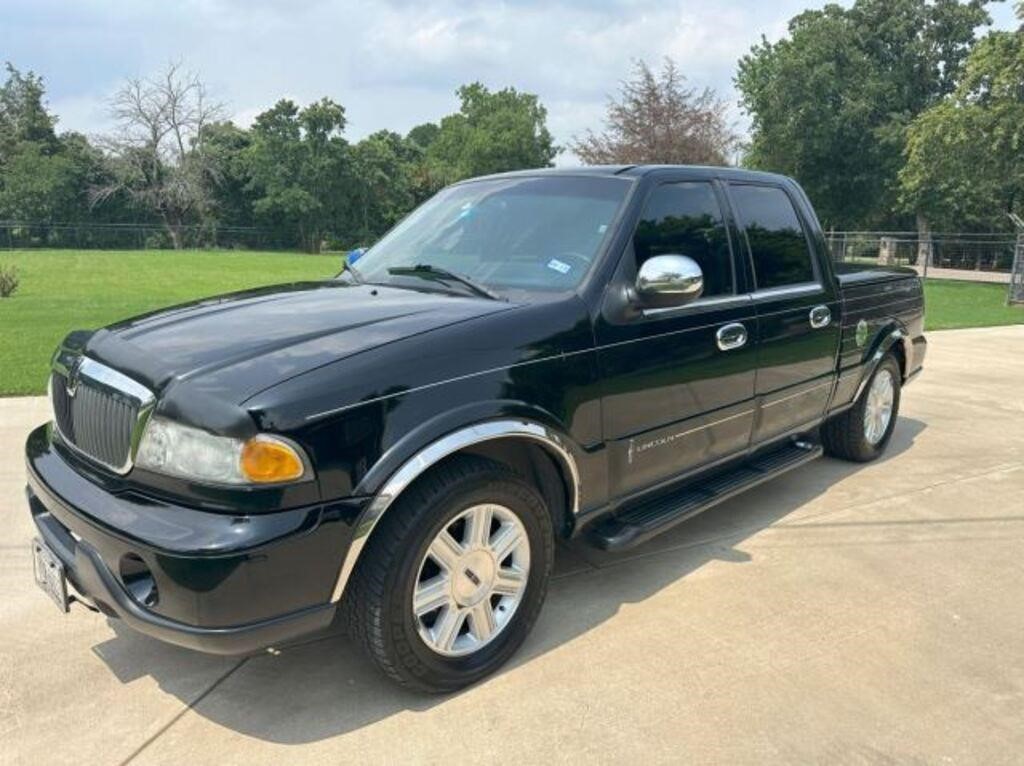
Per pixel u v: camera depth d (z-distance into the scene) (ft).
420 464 8.75
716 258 13.17
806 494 16.81
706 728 9.14
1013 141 80.53
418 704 9.53
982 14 125.08
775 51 121.08
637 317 11.36
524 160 253.85
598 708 9.48
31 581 12.50
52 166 188.34
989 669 10.41
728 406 13.12
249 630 7.99
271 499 7.98
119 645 10.75
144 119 192.24
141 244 192.65
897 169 116.26
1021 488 17.31
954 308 59.57
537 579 10.36
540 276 11.39
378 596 8.77
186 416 8.19
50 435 10.69
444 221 13.62
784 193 15.42
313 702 9.57
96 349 9.91
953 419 23.49
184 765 8.50
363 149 207.72
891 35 126.11
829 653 10.72
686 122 91.04
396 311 10.23
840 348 16.21
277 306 10.85
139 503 8.45
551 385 10.13
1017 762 8.66
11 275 59.00
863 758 8.69
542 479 10.80
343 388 8.44
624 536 11.36
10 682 9.90
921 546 14.23
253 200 206.28
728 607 11.93
